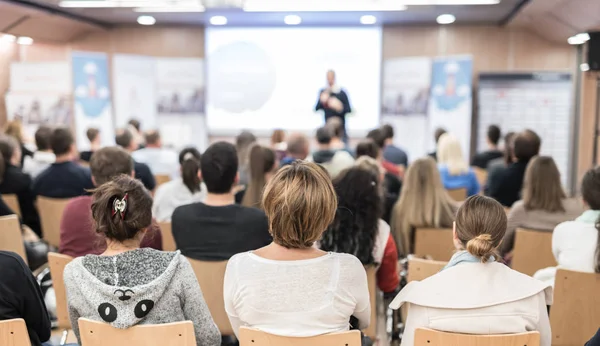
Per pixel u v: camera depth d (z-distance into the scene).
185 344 1.70
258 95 9.51
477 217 1.79
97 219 1.85
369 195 2.51
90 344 1.74
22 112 8.75
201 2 7.29
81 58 8.71
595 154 8.61
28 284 1.92
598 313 2.38
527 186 3.22
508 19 8.33
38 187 4.10
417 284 1.79
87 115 8.83
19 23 7.71
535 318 1.72
